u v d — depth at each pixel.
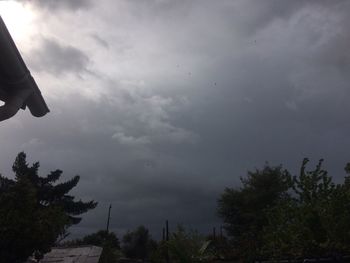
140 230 61.81
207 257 20.67
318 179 10.91
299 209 10.68
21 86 7.41
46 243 16.61
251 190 42.88
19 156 44.69
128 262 35.66
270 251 11.72
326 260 10.28
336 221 10.02
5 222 15.45
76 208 45.09
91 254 24.17
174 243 20.92
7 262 15.35
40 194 42.78
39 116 8.84
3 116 7.21
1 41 6.09
